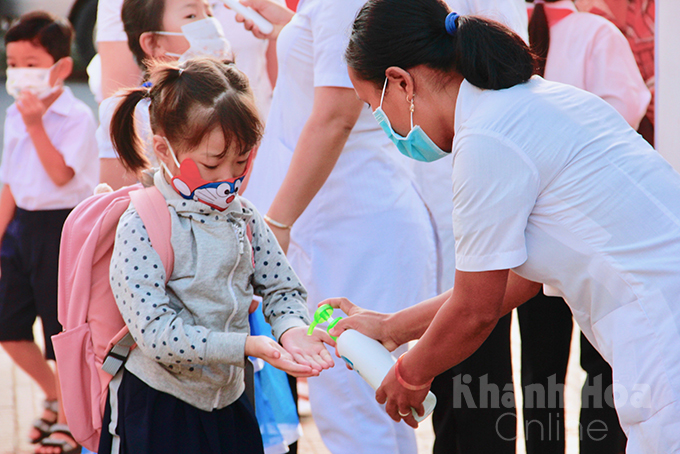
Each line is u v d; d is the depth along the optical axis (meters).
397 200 5.72
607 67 7.05
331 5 5.24
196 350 3.78
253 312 4.54
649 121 7.23
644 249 3.42
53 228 7.77
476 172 3.44
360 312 4.61
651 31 7.24
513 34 3.68
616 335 3.49
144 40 6.20
